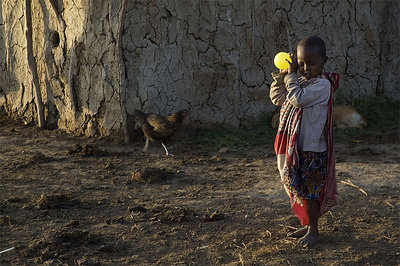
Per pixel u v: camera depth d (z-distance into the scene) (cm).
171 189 608
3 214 526
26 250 439
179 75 842
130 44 819
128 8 808
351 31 938
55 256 427
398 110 925
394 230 476
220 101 867
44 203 545
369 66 959
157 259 429
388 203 542
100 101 857
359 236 463
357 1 932
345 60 938
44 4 910
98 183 632
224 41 855
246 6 859
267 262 418
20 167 697
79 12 848
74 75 881
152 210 534
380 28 964
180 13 831
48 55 916
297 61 425
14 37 998
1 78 1056
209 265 418
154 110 834
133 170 688
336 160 709
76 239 458
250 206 546
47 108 947
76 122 896
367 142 805
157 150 795
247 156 752
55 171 681
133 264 419
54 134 906
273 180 632
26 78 988
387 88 977
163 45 830
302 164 415
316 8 905
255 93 886
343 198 562
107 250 442
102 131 866
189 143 826
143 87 829
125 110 832
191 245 455
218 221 507
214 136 847
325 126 415
